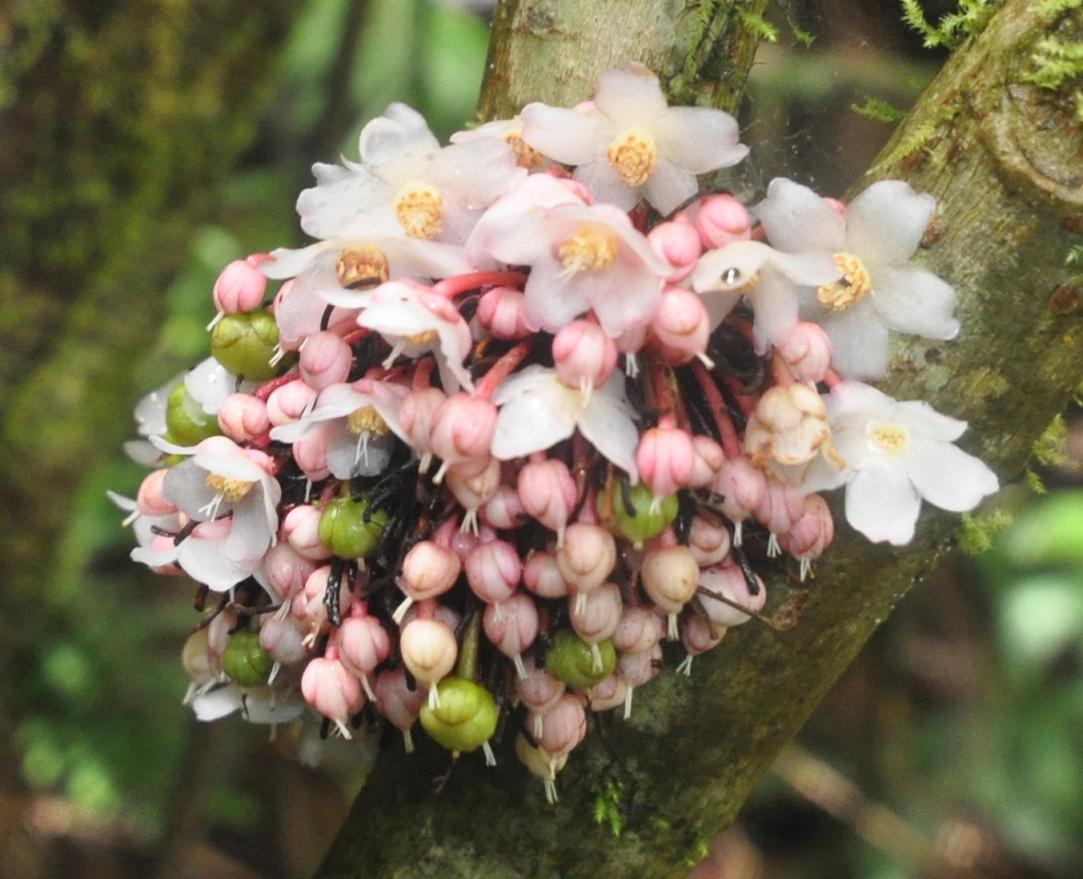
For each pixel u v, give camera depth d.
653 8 0.49
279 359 0.48
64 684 0.92
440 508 0.47
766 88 0.52
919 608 1.05
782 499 0.46
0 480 0.74
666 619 0.47
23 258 0.70
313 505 0.47
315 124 0.93
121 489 1.00
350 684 0.47
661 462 0.46
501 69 0.50
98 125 0.69
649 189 0.47
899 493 0.47
